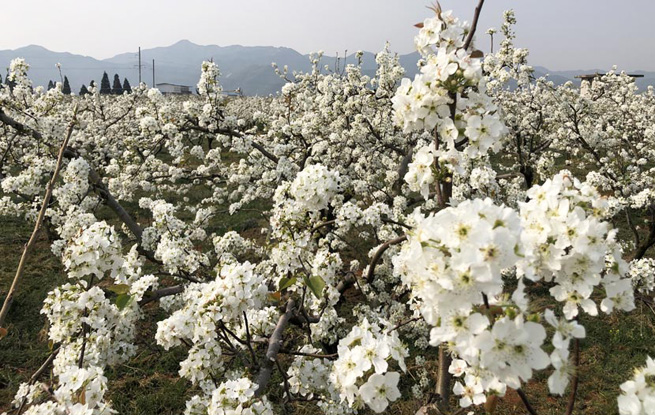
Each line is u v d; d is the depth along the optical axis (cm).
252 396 239
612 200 657
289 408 395
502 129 227
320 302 380
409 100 229
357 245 779
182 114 733
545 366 134
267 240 394
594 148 967
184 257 427
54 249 607
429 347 571
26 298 668
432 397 243
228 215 1107
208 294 267
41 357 535
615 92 1312
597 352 548
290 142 806
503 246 134
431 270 139
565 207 161
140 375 515
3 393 472
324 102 847
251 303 267
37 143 757
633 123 1193
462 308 137
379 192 754
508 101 939
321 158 781
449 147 228
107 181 951
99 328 319
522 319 133
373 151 854
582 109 917
